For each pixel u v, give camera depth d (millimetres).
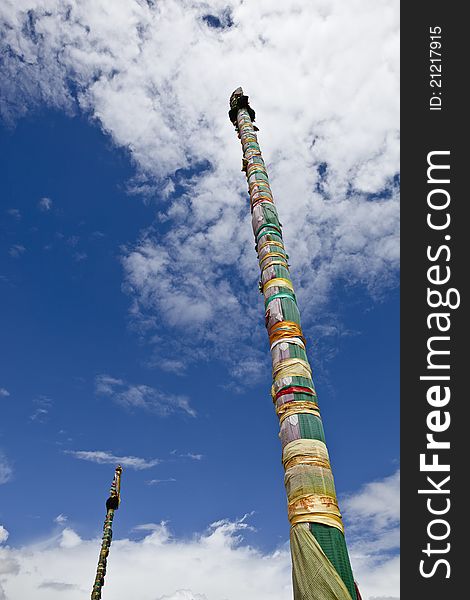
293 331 8711
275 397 8031
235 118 16062
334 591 5438
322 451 7082
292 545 6168
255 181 12562
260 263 10500
